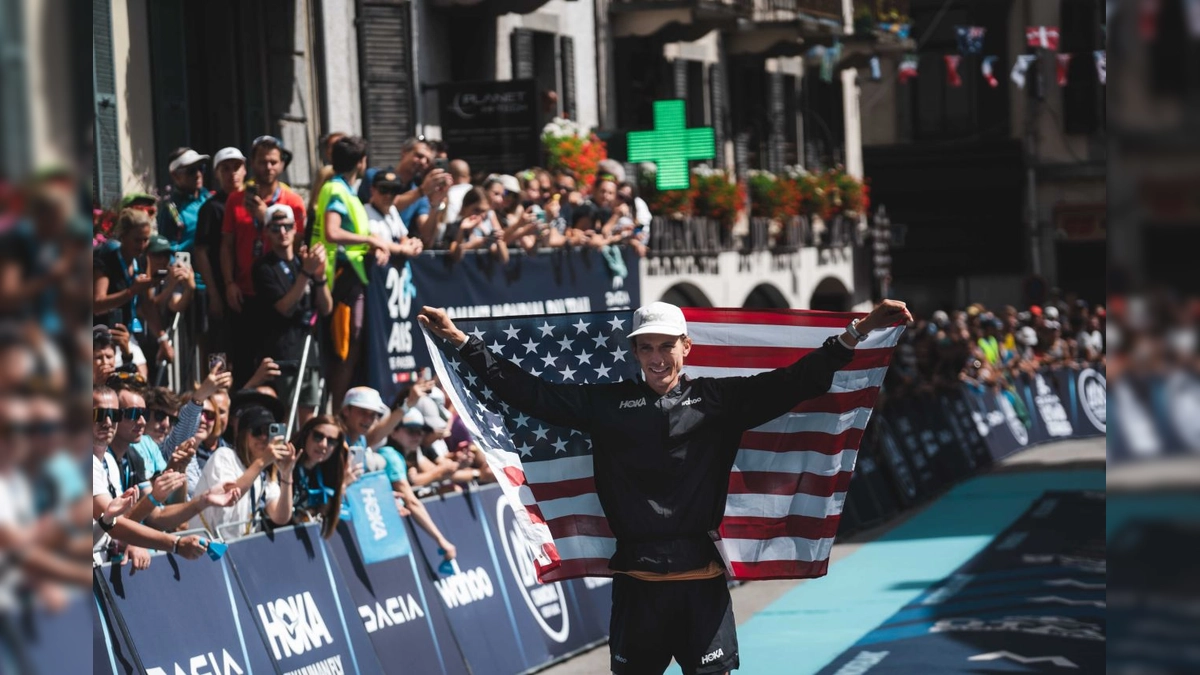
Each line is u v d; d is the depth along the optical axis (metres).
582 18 47.38
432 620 17.95
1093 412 63.09
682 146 45.66
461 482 20.89
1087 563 29.19
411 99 34.06
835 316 11.43
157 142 25.30
